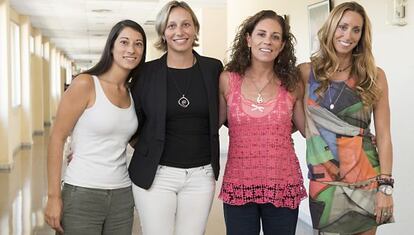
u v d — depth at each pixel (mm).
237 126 2312
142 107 2350
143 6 9328
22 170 7852
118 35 2256
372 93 2195
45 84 15789
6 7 8031
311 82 2293
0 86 7984
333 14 2227
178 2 2344
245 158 2289
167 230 2346
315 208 2301
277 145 2275
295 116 2406
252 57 2352
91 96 2211
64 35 15195
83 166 2225
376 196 2221
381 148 2236
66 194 2236
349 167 2211
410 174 3180
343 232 2262
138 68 2371
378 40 3574
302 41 4855
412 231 3162
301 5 4855
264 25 2270
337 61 2232
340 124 2215
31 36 12492
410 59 3164
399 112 3307
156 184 2311
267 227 2365
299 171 2375
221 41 9930
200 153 2342
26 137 10781
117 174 2283
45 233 4422
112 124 2217
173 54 2344
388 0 3385
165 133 2295
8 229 4543
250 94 2318
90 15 10586
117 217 2318
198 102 2311
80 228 2230
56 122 2227
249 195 2277
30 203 5586
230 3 7762
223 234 4434
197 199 2348
